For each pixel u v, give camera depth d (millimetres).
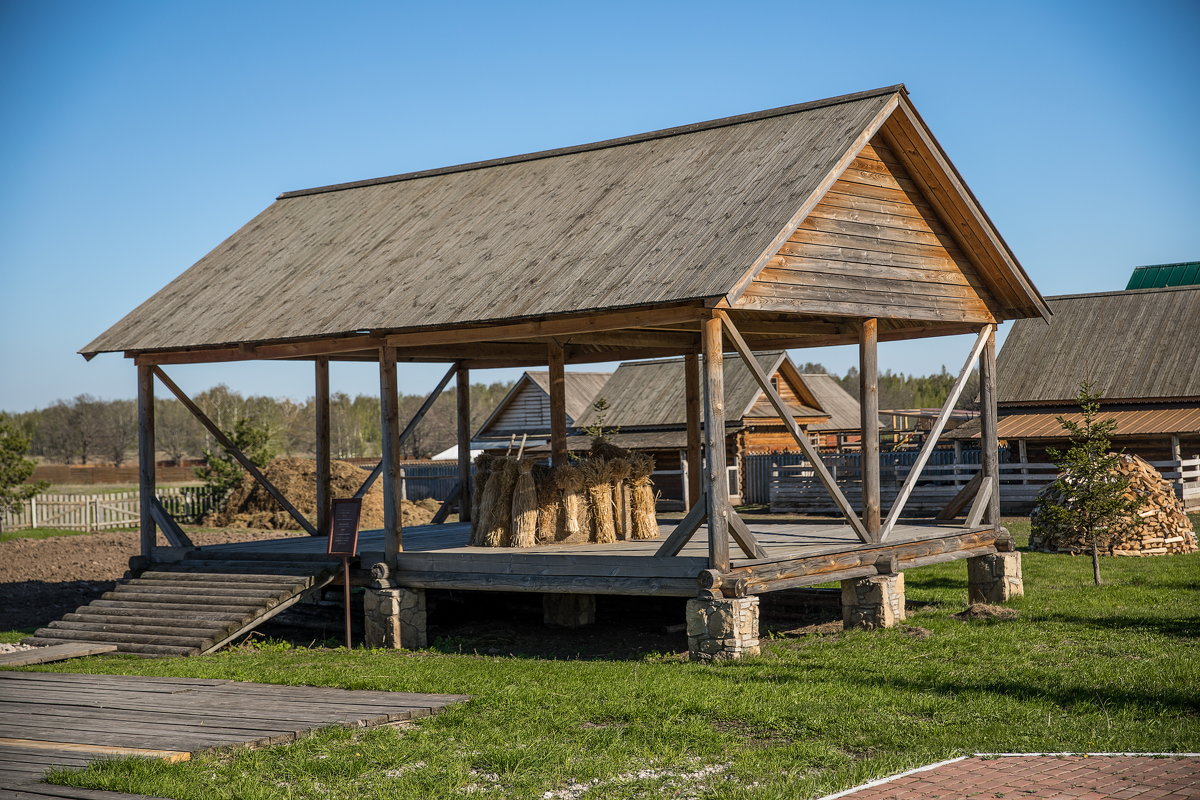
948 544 16719
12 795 7977
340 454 98062
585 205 16688
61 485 76062
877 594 15094
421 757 9039
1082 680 11312
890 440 43750
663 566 13781
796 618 17109
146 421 18359
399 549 16031
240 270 19609
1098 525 19391
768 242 13250
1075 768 8117
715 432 13188
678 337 19500
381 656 14609
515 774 8469
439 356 20016
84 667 14086
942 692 11055
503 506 16328
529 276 14945
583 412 49625
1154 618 14844
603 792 8023
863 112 15281
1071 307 40656
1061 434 34906
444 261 16734
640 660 14109
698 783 8211
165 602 16625
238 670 13250
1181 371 36531
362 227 19641
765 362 47125
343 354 20047
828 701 10695
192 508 40469
